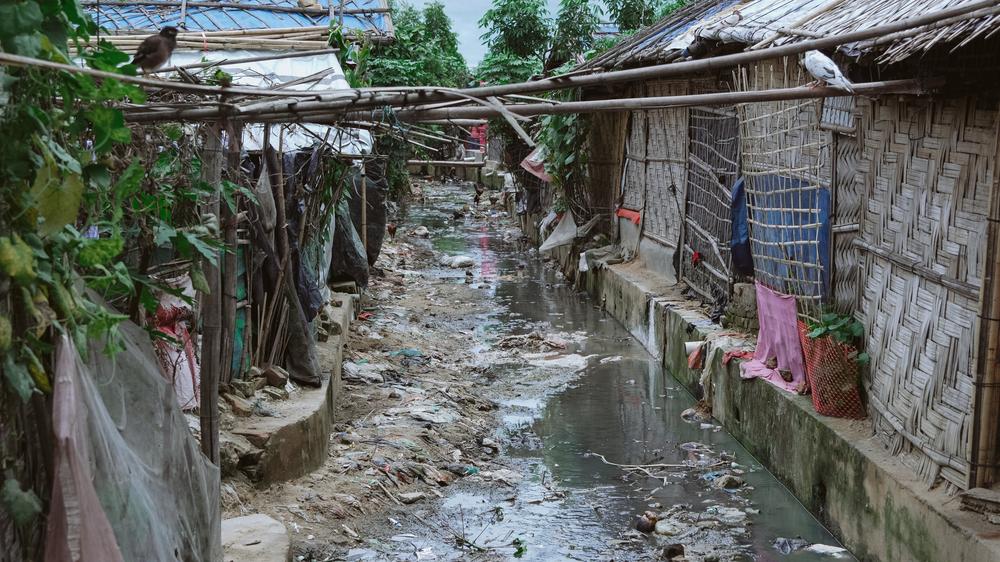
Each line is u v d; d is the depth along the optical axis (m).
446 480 8.18
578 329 14.30
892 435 6.87
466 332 13.91
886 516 6.45
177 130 5.15
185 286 6.48
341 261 13.34
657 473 8.63
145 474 3.68
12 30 2.86
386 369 11.05
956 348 6.15
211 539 4.50
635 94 15.17
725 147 11.53
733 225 10.02
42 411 3.24
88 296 3.60
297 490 7.16
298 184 8.72
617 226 16.59
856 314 7.79
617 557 6.90
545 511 7.72
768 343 9.11
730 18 9.61
